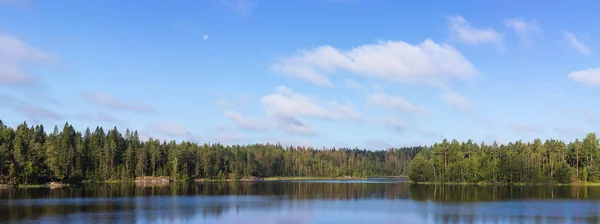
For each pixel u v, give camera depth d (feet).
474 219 241.14
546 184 594.24
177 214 256.52
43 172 572.51
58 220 229.45
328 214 260.21
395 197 383.24
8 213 254.68
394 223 227.81
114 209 278.05
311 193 439.22
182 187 552.41
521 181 602.85
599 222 228.63
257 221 232.73
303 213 264.31
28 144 579.89
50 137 652.89
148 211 269.23
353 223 227.40
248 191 472.03
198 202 330.54
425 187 556.10
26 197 363.76
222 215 254.06
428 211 274.36
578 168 640.17
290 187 565.12
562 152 645.51
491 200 350.02
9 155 536.01
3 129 608.60
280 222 229.45
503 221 233.96
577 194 410.93
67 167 627.46
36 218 235.40
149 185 602.03
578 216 250.16
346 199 361.71
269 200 350.84
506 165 610.65
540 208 289.12
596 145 629.10
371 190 490.49
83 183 647.15
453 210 279.08
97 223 221.05
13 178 524.11
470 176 642.22
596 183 600.80
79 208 281.54
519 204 315.37
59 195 388.37
